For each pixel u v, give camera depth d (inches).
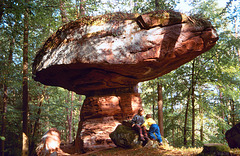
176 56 244.1
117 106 341.7
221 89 542.3
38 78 335.3
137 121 242.4
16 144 577.6
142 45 232.4
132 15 255.6
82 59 242.8
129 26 241.9
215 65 521.7
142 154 202.7
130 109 341.4
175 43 234.5
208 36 240.2
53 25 411.8
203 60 546.6
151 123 237.1
